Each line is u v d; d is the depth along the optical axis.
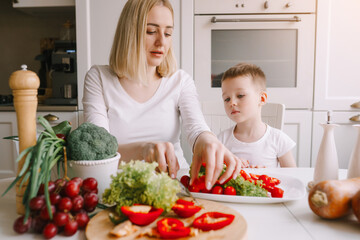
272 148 1.56
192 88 1.40
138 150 0.94
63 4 2.27
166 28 1.19
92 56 2.21
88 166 0.68
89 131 0.71
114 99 1.29
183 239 0.52
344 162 2.23
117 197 0.60
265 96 1.59
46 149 0.65
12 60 2.72
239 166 0.79
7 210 0.68
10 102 2.48
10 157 2.22
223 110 1.77
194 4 2.15
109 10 2.17
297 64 2.18
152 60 1.22
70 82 2.28
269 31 2.16
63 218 0.55
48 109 2.17
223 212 0.64
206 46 2.19
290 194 0.81
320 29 2.14
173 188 0.61
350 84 2.19
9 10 2.67
